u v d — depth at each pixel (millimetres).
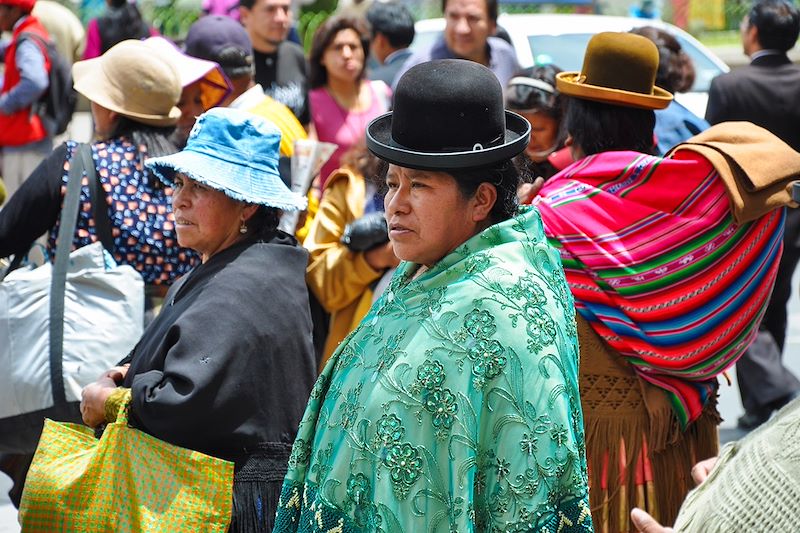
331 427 3928
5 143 14328
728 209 5637
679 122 8820
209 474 5133
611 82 5938
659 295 5684
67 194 6684
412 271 4109
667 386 5793
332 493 3846
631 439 5820
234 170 5480
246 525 5234
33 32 14289
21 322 6312
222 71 8086
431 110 3816
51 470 5211
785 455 3316
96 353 6348
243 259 5480
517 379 3699
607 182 5797
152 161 5469
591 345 5797
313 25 24922
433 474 3680
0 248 6805
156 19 24172
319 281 7594
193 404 5090
